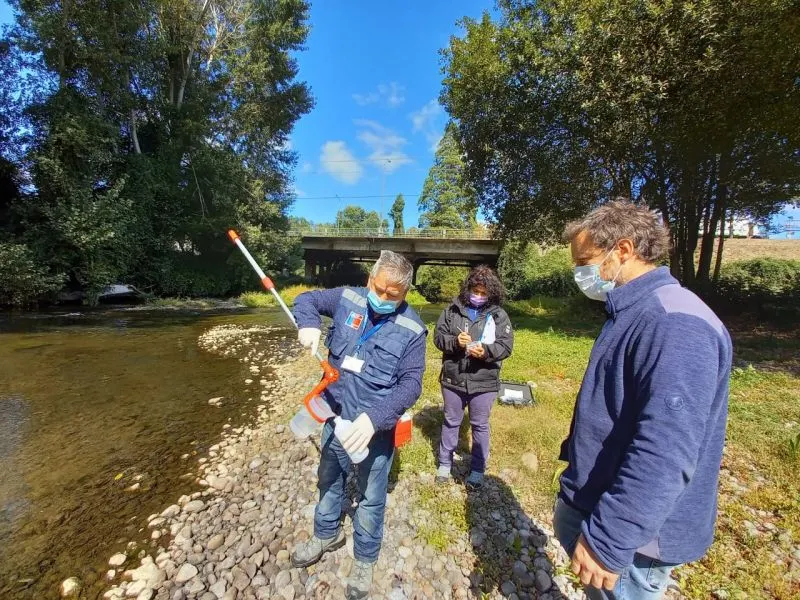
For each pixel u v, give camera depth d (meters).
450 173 38.69
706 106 7.77
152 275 17.72
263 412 4.74
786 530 2.46
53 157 13.59
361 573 2.03
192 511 2.82
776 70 7.14
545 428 3.74
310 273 30.42
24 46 13.39
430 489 2.88
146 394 5.44
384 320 2.00
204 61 20.48
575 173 10.09
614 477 1.21
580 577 1.19
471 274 2.88
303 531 2.54
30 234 13.66
